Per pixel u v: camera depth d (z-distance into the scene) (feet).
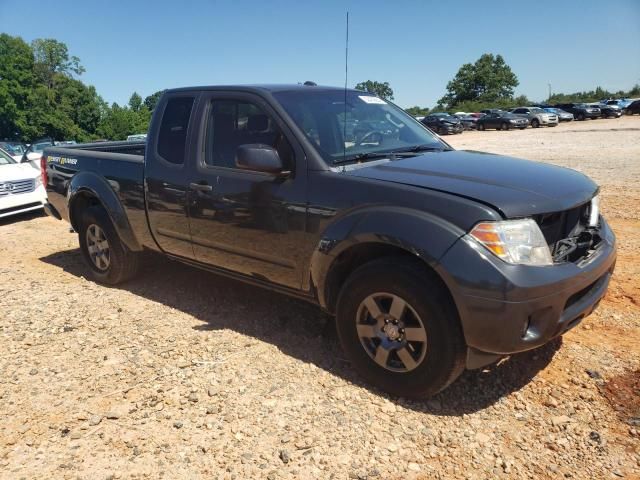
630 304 14.73
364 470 8.89
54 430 10.07
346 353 11.52
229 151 13.38
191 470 8.98
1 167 29.25
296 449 9.42
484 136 109.70
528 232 9.55
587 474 8.70
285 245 12.07
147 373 11.98
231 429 9.98
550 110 159.63
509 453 9.24
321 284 11.57
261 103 12.79
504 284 9.12
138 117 271.69
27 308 15.92
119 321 14.82
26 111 220.02
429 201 10.00
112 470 8.98
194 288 17.17
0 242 24.41
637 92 298.97
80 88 243.81
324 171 11.48
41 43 234.17
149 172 15.06
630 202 27.61
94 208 17.34
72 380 11.78
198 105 14.17
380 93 16.69
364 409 10.52
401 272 10.09
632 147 62.13
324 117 13.06
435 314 9.78
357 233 10.58
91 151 18.08
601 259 10.79
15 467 9.10
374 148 13.20
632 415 10.02
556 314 9.68
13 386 11.60
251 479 8.75
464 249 9.39
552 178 11.28
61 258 21.53
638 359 11.89
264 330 13.99
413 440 9.62
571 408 10.32
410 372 10.43
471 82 328.29
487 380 11.35
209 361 12.44
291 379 11.61
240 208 12.76
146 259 17.51
